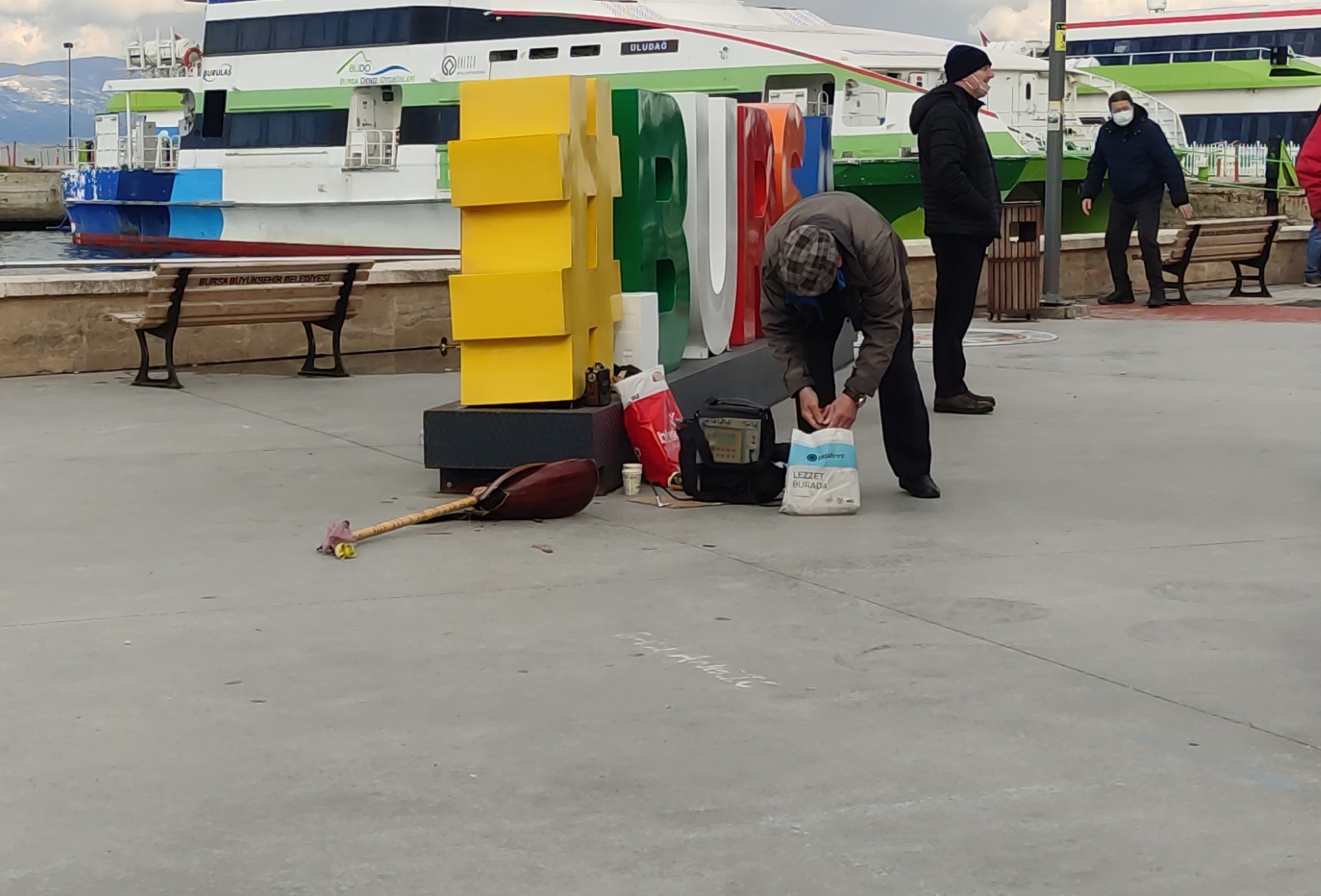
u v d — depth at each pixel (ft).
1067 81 109.50
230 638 15.19
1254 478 23.36
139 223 118.21
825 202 20.27
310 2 103.55
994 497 22.16
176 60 121.08
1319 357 38.86
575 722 12.65
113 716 12.89
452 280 22.25
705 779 11.35
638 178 24.68
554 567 18.03
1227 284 65.31
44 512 21.47
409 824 10.58
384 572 17.88
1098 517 20.70
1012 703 13.05
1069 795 11.00
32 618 15.99
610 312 23.85
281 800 11.03
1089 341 43.21
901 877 9.67
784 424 30.19
